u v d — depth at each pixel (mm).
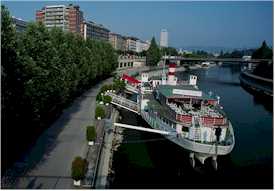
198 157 35531
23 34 37156
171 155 39219
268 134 52219
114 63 109562
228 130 39844
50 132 40625
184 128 38000
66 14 185875
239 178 34875
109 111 55469
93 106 58531
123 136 48438
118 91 76250
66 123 45500
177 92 44750
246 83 121750
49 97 39406
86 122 46469
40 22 41969
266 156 41594
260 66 146625
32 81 33812
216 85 122562
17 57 31438
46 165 29750
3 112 28047
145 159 39188
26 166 29359
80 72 62656
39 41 38188
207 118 36781
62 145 35656
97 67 82625
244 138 49656
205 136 36656
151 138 45094
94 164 30062
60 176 27453
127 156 39875
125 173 34844
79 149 34438
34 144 35719
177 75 158125
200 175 35062
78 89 65875
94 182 27984
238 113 69250
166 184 33031
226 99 89125
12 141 30953
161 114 43156
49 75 39156
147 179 33906
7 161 29844
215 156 34969
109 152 37906
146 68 158875
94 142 36156
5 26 30219
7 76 29141
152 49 168000
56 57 40969
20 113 31531
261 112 71125
